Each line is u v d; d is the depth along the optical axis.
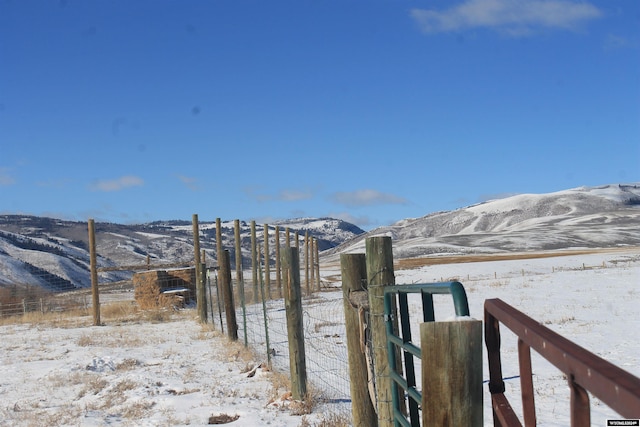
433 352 3.14
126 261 117.88
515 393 8.95
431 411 3.14
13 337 21.09
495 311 2.97
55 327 24.84
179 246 137.25
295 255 9.04
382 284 5.63
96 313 25.19
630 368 10.24
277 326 19.97
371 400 6.65
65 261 93.19
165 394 10.07
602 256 69.69
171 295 31.45
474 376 3.12
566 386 9.17
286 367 11.88
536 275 41.81
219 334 18.38
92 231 25.86
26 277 76.81
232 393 9.78
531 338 2.37
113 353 15.27
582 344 13.00
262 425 7.84
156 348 16.11
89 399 10.09
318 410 8.39
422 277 53.84
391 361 5.29
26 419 8.88
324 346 13.73
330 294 33.66
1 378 12.70
